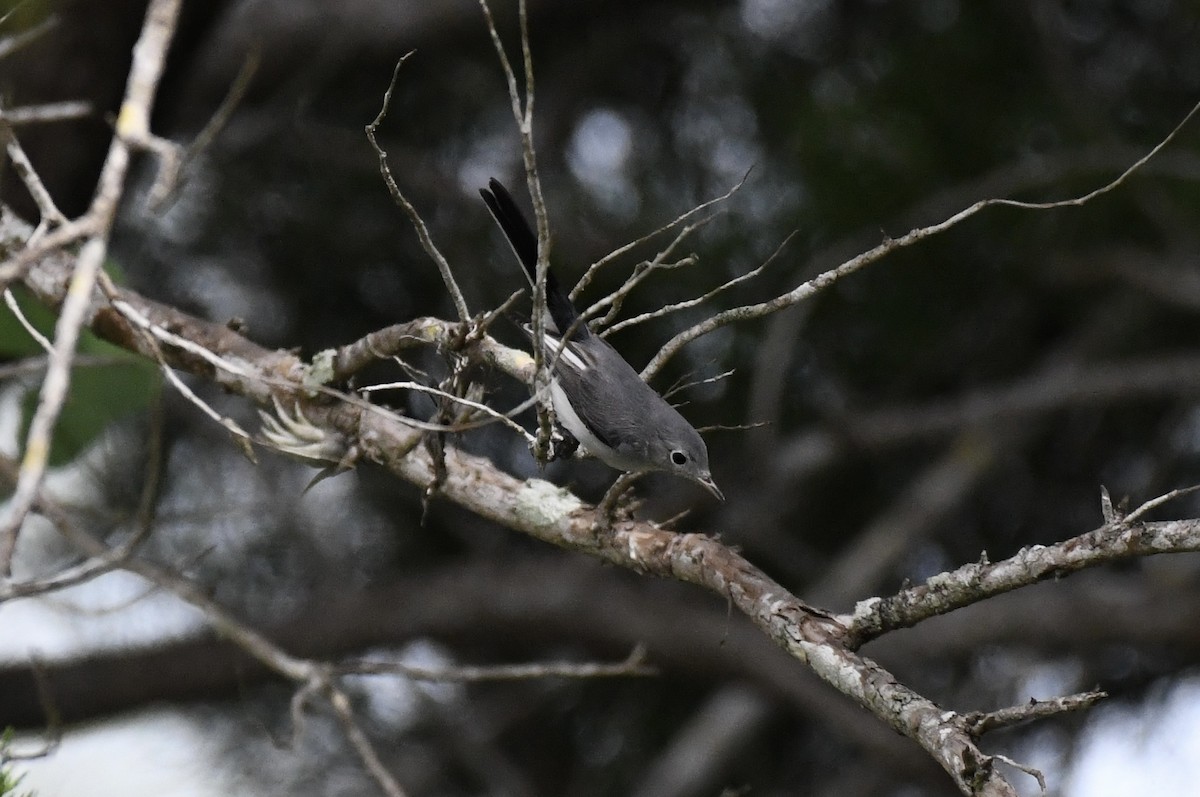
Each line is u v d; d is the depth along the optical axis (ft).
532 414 36.04
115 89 32.71
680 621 38.99
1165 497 14.52
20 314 19.63
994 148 38.75
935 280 39.06
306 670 21.91
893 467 42.80
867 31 41.39
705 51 41.68
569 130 41.29
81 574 19.77
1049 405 38.55
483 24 40.01
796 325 36.63
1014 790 13.93
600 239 37.06
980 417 38.78
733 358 37.37
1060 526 41.06
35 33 21.18
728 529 38.78
